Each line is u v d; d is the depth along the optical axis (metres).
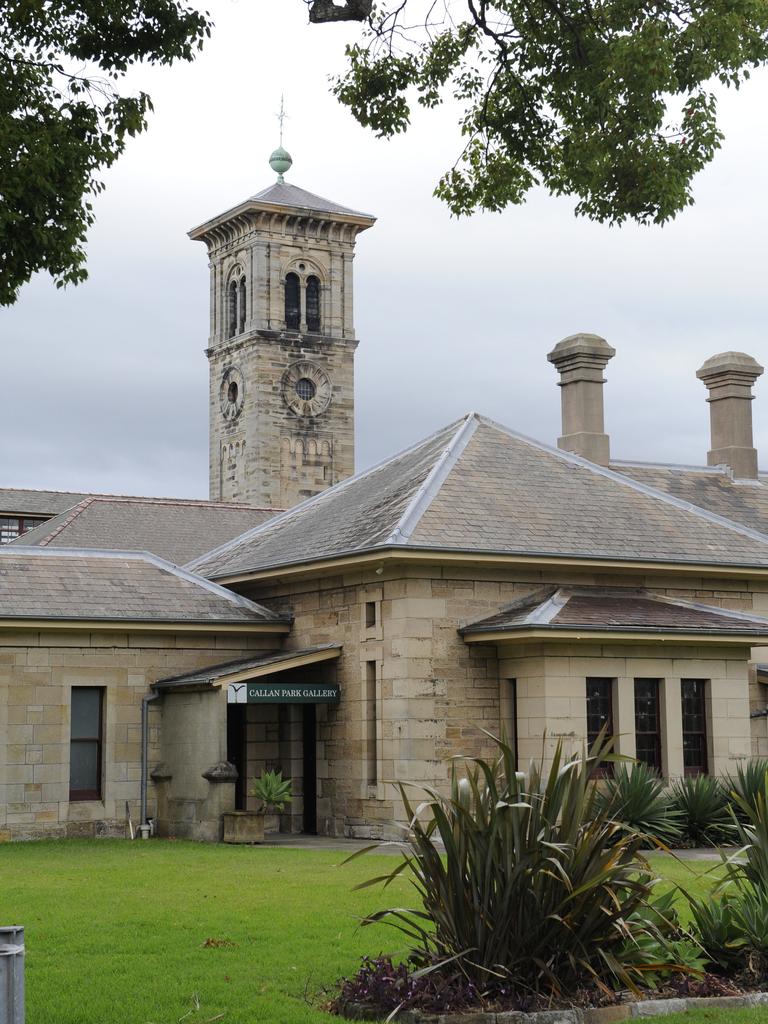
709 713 28.22
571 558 28.17
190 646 30.55
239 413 95.50
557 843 11.41
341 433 96.00
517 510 29.34
